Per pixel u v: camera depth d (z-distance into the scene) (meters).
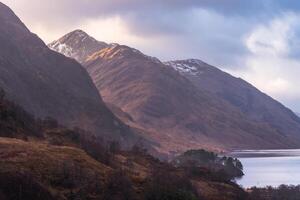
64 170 66.38
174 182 74.50
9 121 93.12
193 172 108.00
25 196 54.78
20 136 89.56
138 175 81.81
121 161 95.25
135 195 67.25
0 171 58.47
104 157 87.69
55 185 63.59
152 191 66.94
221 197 87.19
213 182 103.19
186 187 76.12
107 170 74.94
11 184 55.28
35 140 92.25
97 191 64.62
